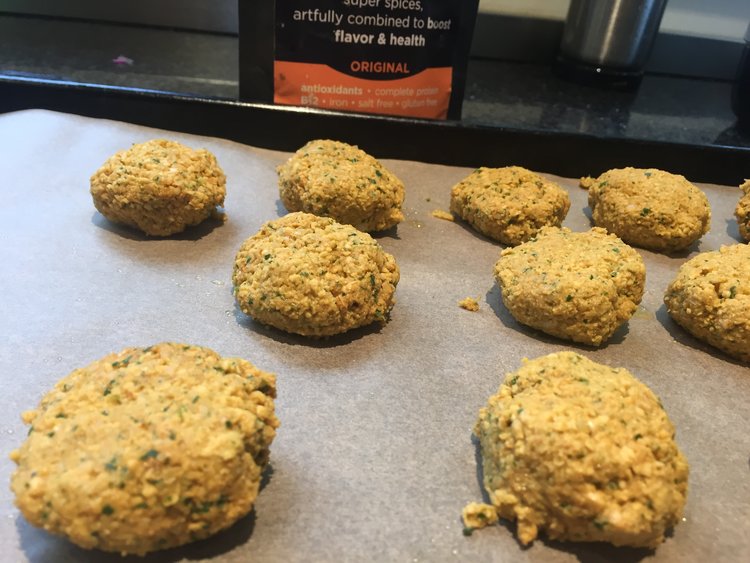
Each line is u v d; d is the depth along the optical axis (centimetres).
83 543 12
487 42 36
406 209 26
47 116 27
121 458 12
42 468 12
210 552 13
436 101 27
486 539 13
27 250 21
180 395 13
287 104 27
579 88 34
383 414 16
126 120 28
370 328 19
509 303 20
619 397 14
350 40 26
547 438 13
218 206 24
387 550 13
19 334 18
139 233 23
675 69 37
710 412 17
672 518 13
